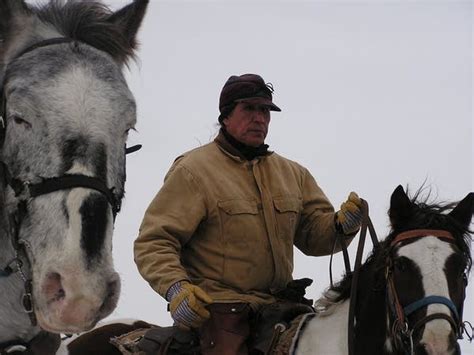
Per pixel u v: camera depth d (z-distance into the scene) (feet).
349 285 20.21
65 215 13.88
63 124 14.16
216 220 20.59
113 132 14.61
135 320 24.84
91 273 13.71
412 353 17.74
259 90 20.92
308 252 22.43
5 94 14.78
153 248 20.06
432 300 17.53
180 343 20.38
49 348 16.11
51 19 15.92
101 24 16.17
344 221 20.76
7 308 15.35
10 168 14.62
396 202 19.04
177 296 19.01
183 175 20.71
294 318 20.58
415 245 18.17
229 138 21.35
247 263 20.63
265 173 21.40
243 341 20.06
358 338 19.61
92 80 14.64
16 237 14.47
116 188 14.78
